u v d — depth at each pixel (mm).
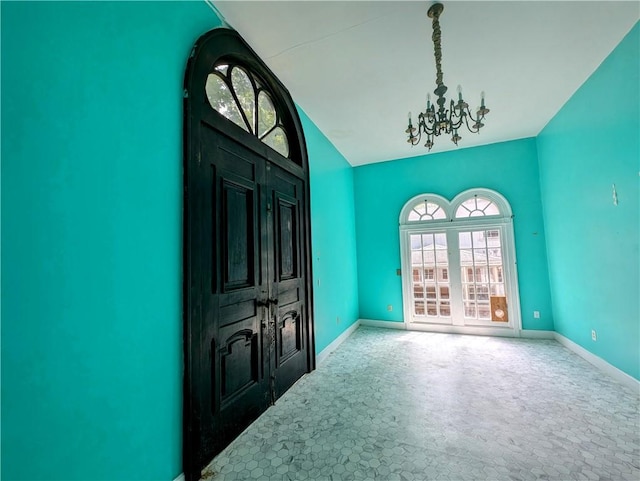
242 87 2406
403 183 5133
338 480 1613
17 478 936
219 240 1939
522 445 1860
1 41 947
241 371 2107
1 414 908
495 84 2992
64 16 1128
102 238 1226
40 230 1019
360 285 5328
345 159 5055
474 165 4684
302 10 2035
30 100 1009
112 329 1250
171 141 1609
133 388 1333
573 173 3311
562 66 2719
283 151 3020
